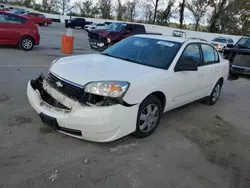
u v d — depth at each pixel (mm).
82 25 36938
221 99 6730
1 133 3324
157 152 3350
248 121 5188
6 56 8578
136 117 3285
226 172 3135
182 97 4352
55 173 2678
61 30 27109
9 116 3846
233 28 39594
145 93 3320
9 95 4758
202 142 3861
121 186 2605
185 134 4055
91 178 2672
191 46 4480
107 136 3021
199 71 4652
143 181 2727
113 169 2865
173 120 4590
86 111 2881
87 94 2969
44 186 2473
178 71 3990
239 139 4191
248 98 7176
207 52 5125
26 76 6234
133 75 3320
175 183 2766
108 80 3041
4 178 2516
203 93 5203
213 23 40312
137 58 4098
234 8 38594
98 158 3037
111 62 3791
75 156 3020
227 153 3633
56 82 3299
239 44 10992
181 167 3088
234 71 10078
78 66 3461
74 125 2957
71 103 3039
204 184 2828
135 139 3613
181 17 42812
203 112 5316
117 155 3148
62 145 3215
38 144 3176
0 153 2904
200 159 3346
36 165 2773
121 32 12992
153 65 3904
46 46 12406
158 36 4723
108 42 12523
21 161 2809
